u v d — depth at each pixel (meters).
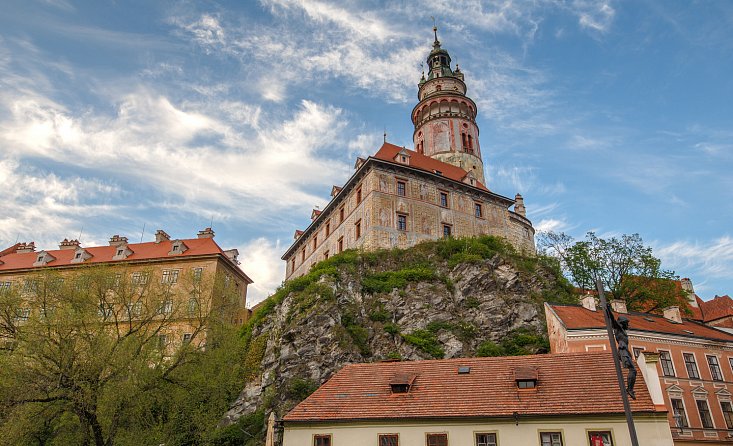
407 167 54.78
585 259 52.31
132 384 28.44
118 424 28.38
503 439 22.44
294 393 35.38
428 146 71.94
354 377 27.36
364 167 54.12
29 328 27.89
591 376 24.39
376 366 28.14
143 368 29.86
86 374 27.25
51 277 31.58
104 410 27.69
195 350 32.56
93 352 27.84
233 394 39.75
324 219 63.19
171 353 33.25
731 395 35.34
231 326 35.88
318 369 36.72
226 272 64.25
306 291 43.06
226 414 38.59
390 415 23.73
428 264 48.94
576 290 50.09
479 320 42.72
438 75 78.44
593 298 39.53
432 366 27.45
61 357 27.34
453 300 44.94
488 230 58.78
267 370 39.97
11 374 26.38
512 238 60.75
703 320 54.75
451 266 48.16
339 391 26.22
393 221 52.19
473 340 41.12
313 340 38.72
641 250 51.56
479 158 71.69
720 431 33.66
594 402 22.61
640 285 49.56
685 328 38.97
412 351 38.78
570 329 33.62
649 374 23.03
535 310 42.94
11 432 25.56
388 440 23.33
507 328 41.81
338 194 58.84
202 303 35.94
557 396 23.41
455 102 74.06
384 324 41.59
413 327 41.47
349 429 23.80
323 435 23.91
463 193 58.69
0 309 29.28
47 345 27.72
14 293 30.38
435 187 56.84
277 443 30.25
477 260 47.38
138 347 30.53
